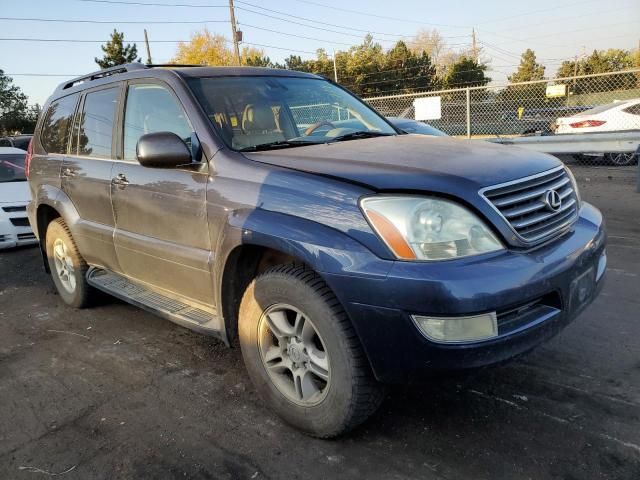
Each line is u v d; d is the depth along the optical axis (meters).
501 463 2.41
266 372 2.79
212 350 3.79
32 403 3.19
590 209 3.10
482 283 2.15
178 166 3.02
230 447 2.65
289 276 2.52
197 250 3.06
